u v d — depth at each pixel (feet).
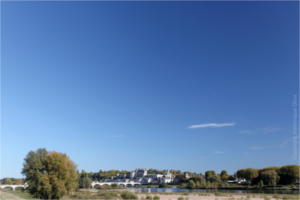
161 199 250.57
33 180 200.23
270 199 239.71
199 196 288.71
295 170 517.14
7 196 159.53
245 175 652.89
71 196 245.24
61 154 220.43
